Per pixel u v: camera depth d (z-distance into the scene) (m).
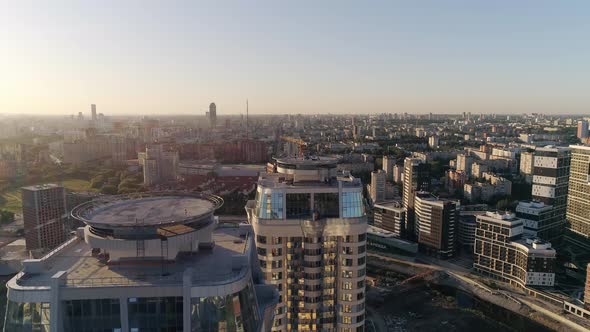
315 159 187.12
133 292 72.88
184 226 91.88
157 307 73.62
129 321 73.38
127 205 102.88
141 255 84.19
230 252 92.94
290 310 167.12
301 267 165.38
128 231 86.12
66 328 72.25
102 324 72.88
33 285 73.81
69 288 71.69
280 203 163.75
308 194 165.25
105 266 83.00
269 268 164.00
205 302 72.50
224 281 74.56
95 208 99.12
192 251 90.56
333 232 162.62
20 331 71.19
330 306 168.00
